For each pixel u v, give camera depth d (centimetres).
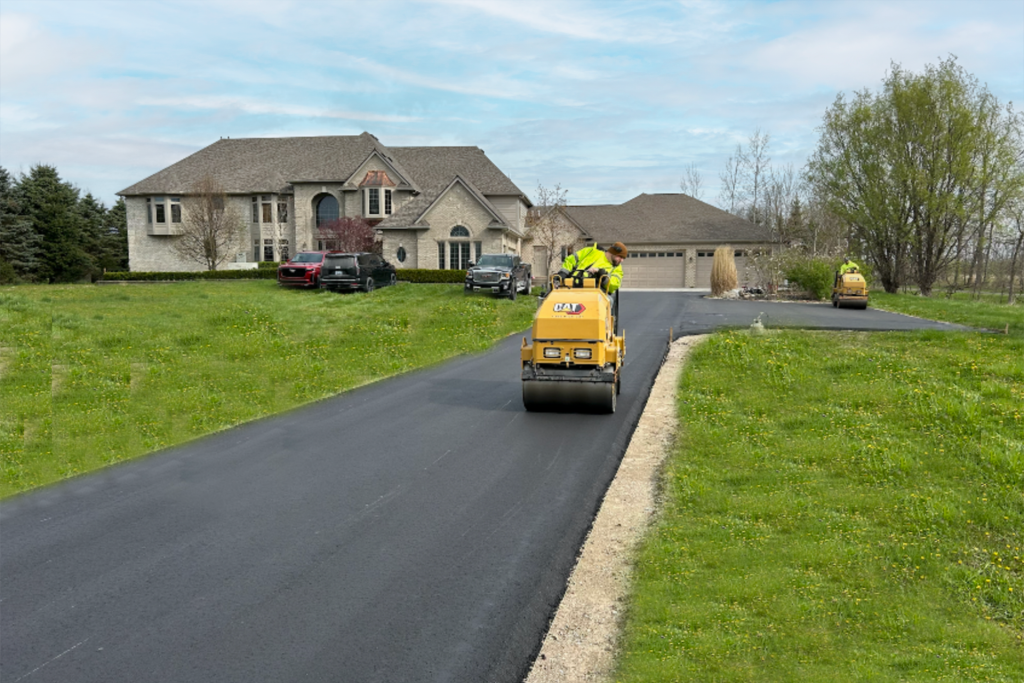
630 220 4997
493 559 599
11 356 1482
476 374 1420
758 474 798
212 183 4844
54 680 437
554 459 863
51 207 6103
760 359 1417
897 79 3825
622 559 595
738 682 432
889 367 1345
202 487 779
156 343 1662
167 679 438
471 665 454
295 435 986
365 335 1867
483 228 4081
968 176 3675
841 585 552
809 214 5325
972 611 520
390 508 712
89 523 681
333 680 438
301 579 565
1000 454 837
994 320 2212
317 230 4997
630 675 441
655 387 1241
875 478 787
